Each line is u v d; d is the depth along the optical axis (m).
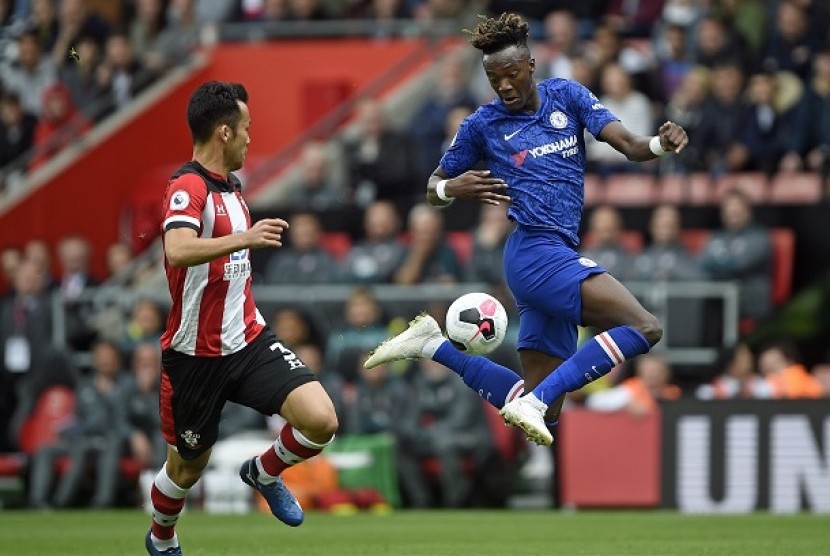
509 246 28.00
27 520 45.97
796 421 45.44
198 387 25.05
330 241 58.38
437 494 51.34
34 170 67.12
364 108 61.31
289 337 51.56
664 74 62.19
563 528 39.81
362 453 49.53
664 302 52.31
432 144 60.81
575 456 48.25
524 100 27.36
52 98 68.00
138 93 68.94
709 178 58.41
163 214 24.38
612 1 67.81
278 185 64.56
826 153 57.84
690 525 40.22
